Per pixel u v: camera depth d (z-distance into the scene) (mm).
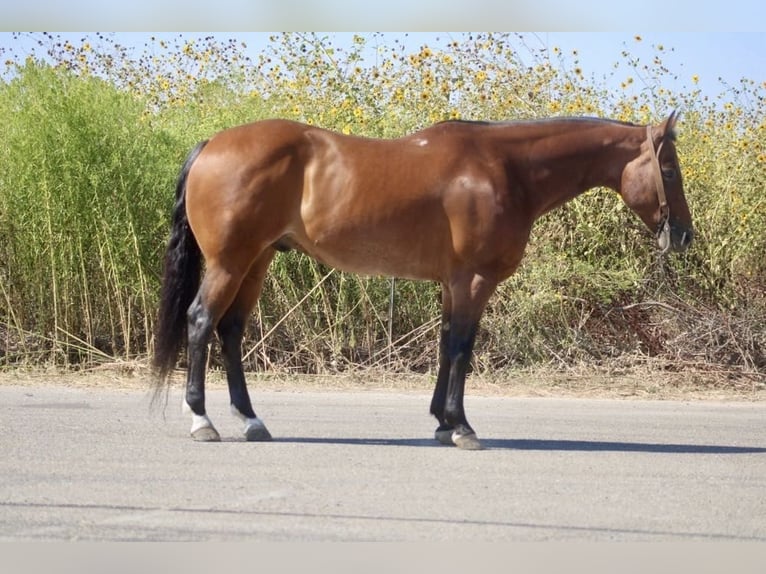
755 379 11883
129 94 12703
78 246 11914
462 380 7727
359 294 12148
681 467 7285
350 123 12672
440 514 5828
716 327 12383
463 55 13383
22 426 8211
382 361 12133
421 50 13320
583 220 12648
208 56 14430
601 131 8016
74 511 5742
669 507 6129
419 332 12344
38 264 12016
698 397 11141
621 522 5777
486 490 6414
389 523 5637
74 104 11906
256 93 13258
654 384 11641
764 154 13039
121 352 12273
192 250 7941
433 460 7301
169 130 12875
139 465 6887
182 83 14398
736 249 12891
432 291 12367
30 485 6277
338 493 6254
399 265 7785
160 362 7855
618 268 12734
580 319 12516
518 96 13281
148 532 5406
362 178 7641
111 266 11945
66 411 9047
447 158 7711
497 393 11062
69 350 12078
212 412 9195
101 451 7309
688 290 12844
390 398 10477
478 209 7613
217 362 12055
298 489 6332
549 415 9633
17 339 12234
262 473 6742
